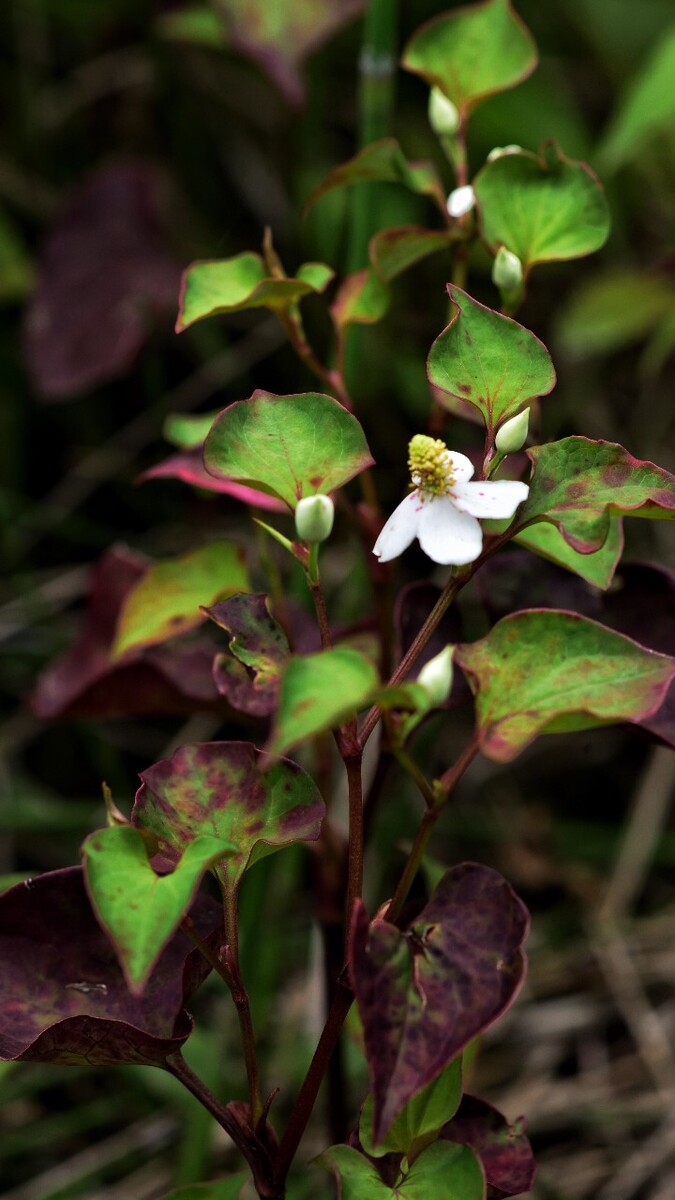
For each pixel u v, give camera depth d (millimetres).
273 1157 589
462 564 562
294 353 1215
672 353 1283
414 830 1069
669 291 1108
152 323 1182
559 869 1111
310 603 789
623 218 1273
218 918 591
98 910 532
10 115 1302
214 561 715
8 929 588
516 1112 950
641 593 656
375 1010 537
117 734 1141
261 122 1284
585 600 658
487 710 555
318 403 573
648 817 1091
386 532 563
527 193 637
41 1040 562
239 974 572
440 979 542
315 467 571
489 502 560
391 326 1210
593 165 1134
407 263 665
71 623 1150
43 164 1310
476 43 676
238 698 620
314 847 704
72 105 1293
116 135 1323
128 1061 577
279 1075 917
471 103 678
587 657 557
